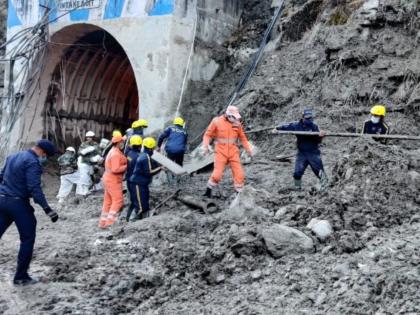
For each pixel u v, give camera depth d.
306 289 6.82
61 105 22.70
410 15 16.44
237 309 6.66
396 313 5.91
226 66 19.95
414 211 8.71
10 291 7.40
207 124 18.50
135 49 18.80
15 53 21.33
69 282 7.89
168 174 14.16
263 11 21.08
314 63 17.38
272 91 17.27
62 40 21.03
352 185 9.20
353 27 17.02
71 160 16.33
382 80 15.71
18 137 21.52
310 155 11.16
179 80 18.42
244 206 9.52
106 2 19.42
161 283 7.82
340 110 15.54
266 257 7.95
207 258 8.17
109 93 24.56
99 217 12.77
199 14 19.08
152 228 9.78
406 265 6.78
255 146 15.95
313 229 8.27
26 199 7.42
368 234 8.04
